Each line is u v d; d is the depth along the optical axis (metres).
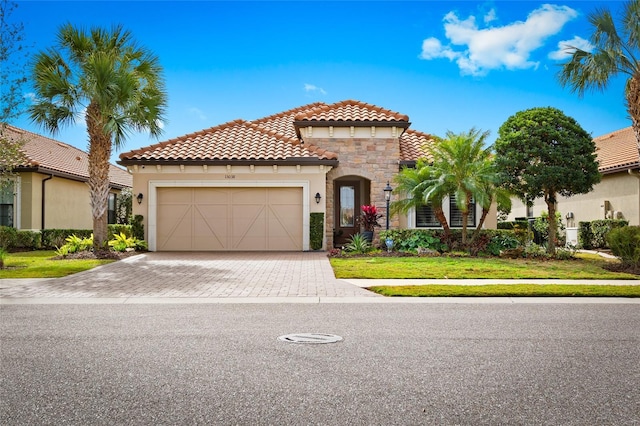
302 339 6.03
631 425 3.56
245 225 19.59
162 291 10.08
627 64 14.10
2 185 18.20
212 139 21.14
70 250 17.05
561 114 16.73
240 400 4.00
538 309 8.15
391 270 12.96
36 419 3.63
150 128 17.42
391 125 20.39
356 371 4.75
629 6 13.91
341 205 22.92
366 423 3.57
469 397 4.08
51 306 8.48
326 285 10.81
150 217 19.34
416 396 4.10
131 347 5.63
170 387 4.30
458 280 11.48
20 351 5.46
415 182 18.00
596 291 9.58
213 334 6.30
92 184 16.80
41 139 26.59
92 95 16.16
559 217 23.61
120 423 3.56
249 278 11.91
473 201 20.36
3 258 14.29
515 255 16.70
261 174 19.50
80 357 5.22
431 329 6.60
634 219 20.80
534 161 16.50
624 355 5.33
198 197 19.61
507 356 5.28
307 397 4.07
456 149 17.22
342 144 20.59
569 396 4.11
